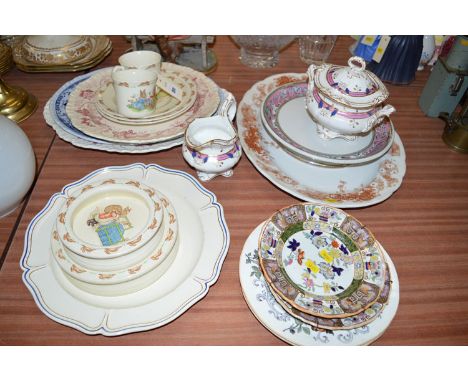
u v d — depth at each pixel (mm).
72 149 733
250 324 513
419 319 531
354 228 586
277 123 750
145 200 526
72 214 498
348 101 634
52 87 855
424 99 875
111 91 770
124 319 463
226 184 694
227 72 944
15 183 551
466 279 584
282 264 539
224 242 552
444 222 664
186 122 705
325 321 457
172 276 518
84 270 466
